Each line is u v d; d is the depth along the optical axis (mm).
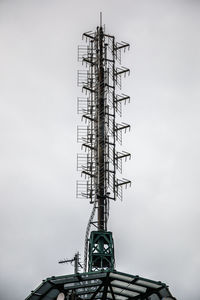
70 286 33438
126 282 33469
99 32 48375
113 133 44281
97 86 45938
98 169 42375
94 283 33594
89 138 43750
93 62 47125
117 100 45656
